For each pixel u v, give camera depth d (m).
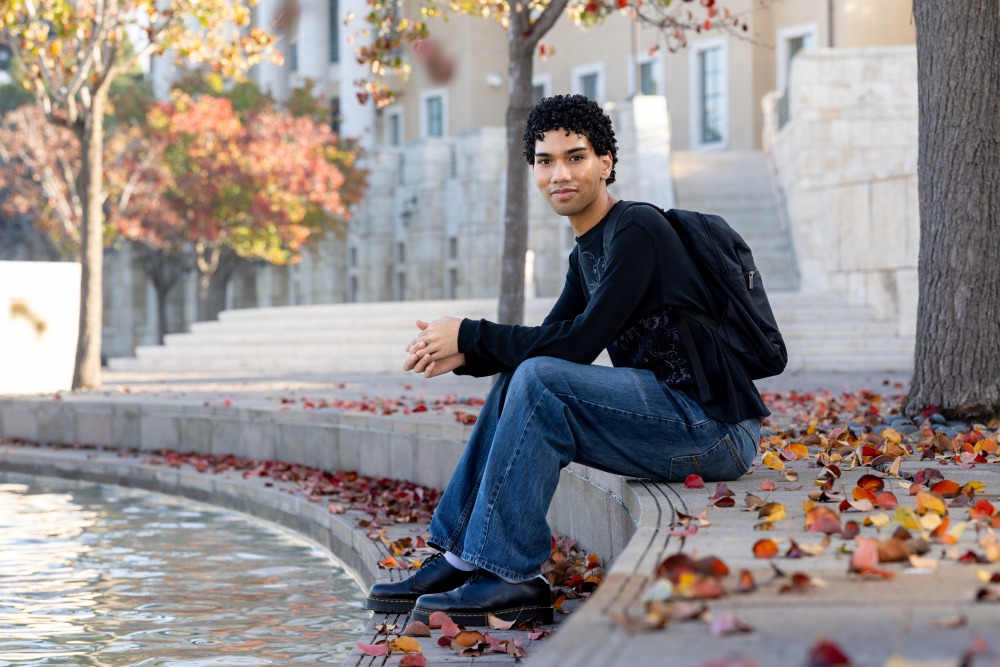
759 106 33.91
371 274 37.56
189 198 31.59
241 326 24.75
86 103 16.16
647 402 4.20
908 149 21.25
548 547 4.18
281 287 42.47
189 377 20.08
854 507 3.83
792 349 17.03
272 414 10.50
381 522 7.11
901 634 2.26
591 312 4.15
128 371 24.12
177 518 8.87
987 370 7.20
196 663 4.46
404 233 36.81
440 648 3.93
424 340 4.25
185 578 6.36
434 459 8.17
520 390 4.11
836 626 2.34
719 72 34.84
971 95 7.17
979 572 2.76
